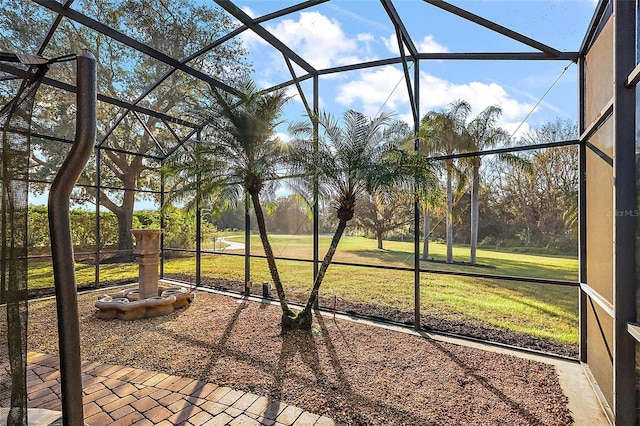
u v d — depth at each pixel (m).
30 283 8.01
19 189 1.59
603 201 2.95
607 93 2.88
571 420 2.55
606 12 2.91
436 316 5.74
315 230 6.00
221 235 13.92
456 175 9.16
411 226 11.84
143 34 6.66
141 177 12.65
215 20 6.90
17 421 1.51
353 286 8.46
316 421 2.51
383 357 3.74
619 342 2.20
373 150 4.56
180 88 7.50
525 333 4.81
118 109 8.80
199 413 2.60
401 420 2.54
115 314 5.13
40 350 3.84
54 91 7.46
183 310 5.62
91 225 11.96
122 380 3.14
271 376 3.24
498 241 10.38
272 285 7.70
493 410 2.69
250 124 4.80
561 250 9.21
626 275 2.19
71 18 4.18
